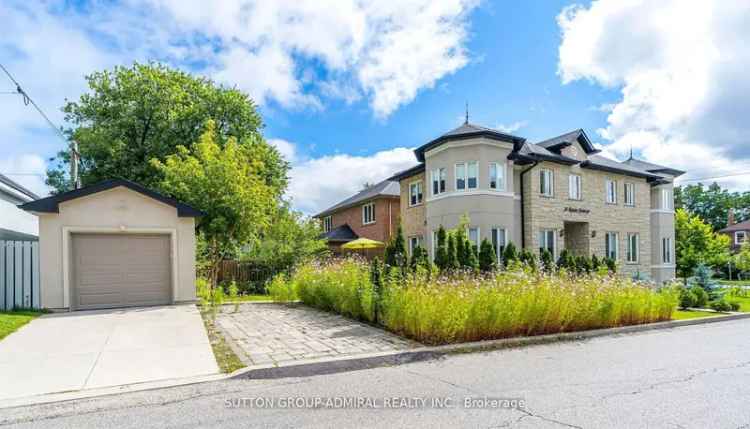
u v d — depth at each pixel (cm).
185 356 638
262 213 1555
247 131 2467
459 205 1734
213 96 2341
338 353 659
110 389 493
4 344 712
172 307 1167
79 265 1139
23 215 1416
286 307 1220
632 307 996
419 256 1091
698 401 457
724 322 1137
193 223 1253
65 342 726
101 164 2206
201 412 428
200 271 1555
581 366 616
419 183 2162
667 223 2417
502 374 571
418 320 748
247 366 580
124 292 1182
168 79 2297
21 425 396
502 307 793
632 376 559
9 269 1102
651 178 2311
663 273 2352
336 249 2777
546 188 1898
